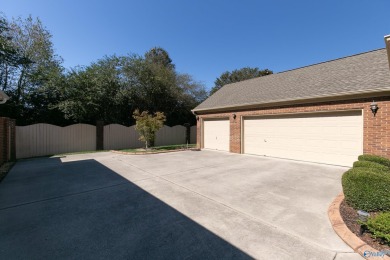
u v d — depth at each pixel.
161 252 2.69
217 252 2.67
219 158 10.06
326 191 5.03
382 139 6.75
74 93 14.87
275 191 5.07
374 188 3.40
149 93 19.59
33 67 15.90
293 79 11.29
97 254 2.67
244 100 11.54
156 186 5.62
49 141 12.20
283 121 9.72
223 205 4.24
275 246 2.78
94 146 13.89
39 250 2.78
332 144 8.13
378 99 6.84
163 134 17.25
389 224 2.58
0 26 14.07
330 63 10.90
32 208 4.21
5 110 13.85
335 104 7.88
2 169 8.02
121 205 4.32
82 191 5.29
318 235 3.04
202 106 14.27
